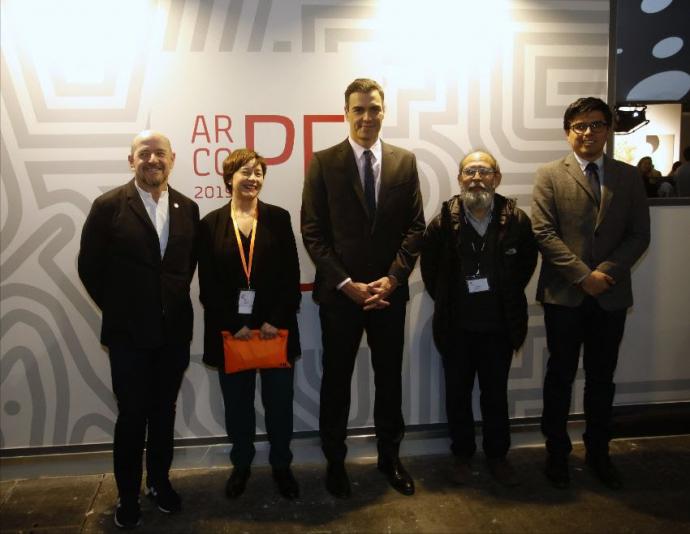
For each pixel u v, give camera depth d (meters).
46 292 2.68
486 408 2.62
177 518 2.37
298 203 2.78
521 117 2.86
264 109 2.70
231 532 2.27
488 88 2.82
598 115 2.41
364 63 2.73
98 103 2.61
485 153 2.50
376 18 2.72
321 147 2.75
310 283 2.82
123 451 2.27
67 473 2.76
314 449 2.88
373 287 2.37
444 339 2.55
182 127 2.67
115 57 2.60
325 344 2.49
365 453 2.91
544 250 2.49
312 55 2.70
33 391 2.72
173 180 2.69
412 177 2.46
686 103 2.98
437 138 2.82
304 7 2.67
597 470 2.62
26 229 2.64
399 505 2.45
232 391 2.47
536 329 2.99
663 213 2.99
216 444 2.83
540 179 2.57
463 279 2.51
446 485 2.61
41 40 2.56
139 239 2.21
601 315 2.51
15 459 2.73
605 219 2.46
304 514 2.39
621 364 3.06
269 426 2.53
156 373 2.37
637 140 2.98
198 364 2.80
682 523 2.29
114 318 2.21
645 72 2.95
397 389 2.54
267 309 2.39
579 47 2.85
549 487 2.57
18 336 2.69
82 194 2.65
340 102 2.74
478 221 2.52
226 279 2.37
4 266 2.65
